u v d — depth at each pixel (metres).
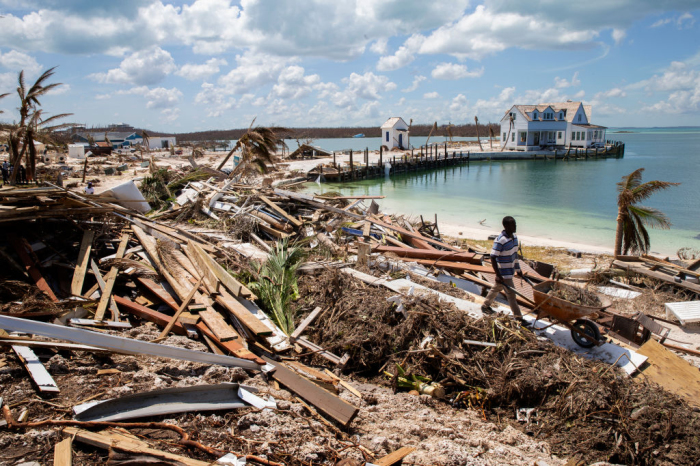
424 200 28.17
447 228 19.19
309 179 37.97
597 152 57.59
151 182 15.76
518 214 23.09
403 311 6.33
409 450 3.78
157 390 3.83
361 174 40.19
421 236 12.51
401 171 45.22
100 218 8.93
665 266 11.10
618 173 41.72
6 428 3.29
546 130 59.22
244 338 5.71
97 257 7.56
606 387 5.02
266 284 7.12
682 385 5.33
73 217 8.23
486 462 3.80
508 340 5.85
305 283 7.61
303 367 5.34
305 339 6.17
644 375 5.45
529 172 44.31
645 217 13.01
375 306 6.45
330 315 6.57
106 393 3.88
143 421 3.61
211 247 9.02
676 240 17.52
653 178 37.22
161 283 6.84
